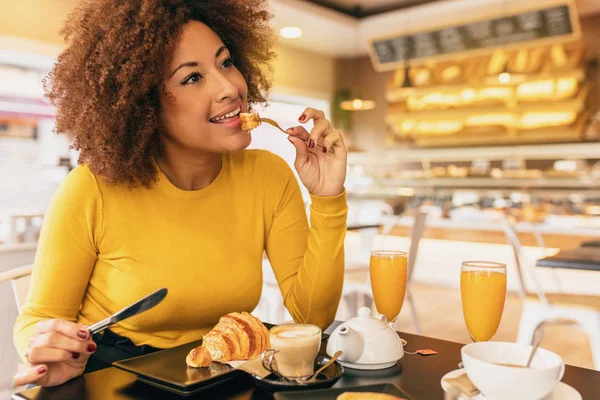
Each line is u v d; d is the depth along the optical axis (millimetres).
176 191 1180
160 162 1215
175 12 1136
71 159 5355
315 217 1162
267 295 2932
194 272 1131
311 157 1162
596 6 5004
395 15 5027
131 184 1145
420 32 5211
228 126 1127
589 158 5301
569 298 2539
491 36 4906
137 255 1123
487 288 942
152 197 1165
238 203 1251
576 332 3660
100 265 1146
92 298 1159
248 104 1528
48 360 798
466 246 5191
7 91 6289
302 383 783
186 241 1144
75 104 1195
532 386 650
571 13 4379
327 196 1150
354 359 892
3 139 7566
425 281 5449
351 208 6016
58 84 1225
